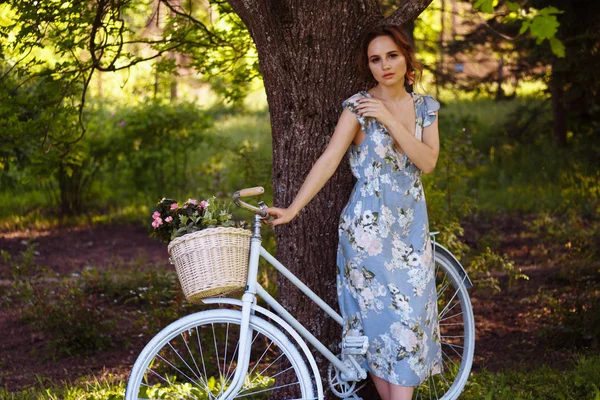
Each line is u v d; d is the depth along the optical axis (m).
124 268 7.91
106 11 4.92
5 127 5.37
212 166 12.38
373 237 3.21
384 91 3.27
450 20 14.98
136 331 5.81
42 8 4.62
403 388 3.26
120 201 11.29
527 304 6.10
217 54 6.09
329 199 3.59
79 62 5.16
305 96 3.52
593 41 9.88
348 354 3.31
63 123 5.70
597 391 3.77
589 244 7.20
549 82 10.59
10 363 5.24
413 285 3.26
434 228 5.88
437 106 3.29
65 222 10.33
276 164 3.64
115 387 4.40
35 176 6.07
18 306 6.46
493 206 10.02
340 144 3.19
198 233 2.95
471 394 4.02
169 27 5.68
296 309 3.63
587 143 11.55
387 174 3.21
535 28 4.37
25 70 4.97
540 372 4.40
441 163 6.46
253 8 3.44
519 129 12.97
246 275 3.10
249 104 19.80
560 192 10.29
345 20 3.47
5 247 9.02
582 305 5.23
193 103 11.39
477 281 6.18
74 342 5.43
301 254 3.61
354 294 3.29
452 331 5.61
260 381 4.32
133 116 10.87
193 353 5.04
